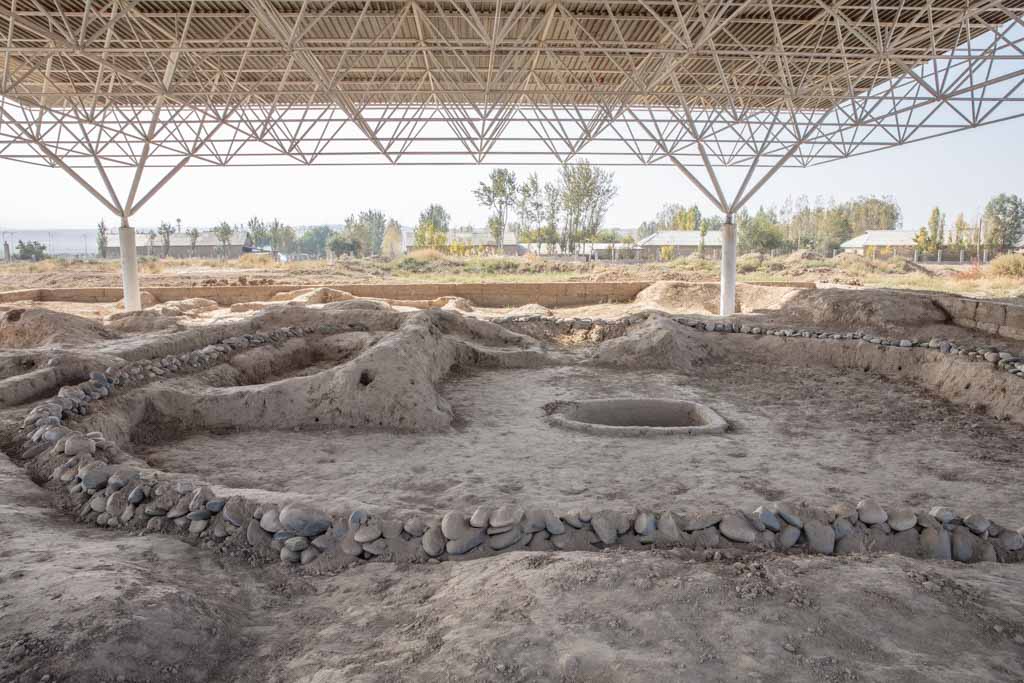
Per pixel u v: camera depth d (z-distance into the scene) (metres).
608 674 2.02
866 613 2.43
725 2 8.48
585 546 3.33
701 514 3.43
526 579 2.72
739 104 15.23
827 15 9.73
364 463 5.28
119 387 6.31
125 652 2.12
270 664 2.28
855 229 59.69
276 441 5.92
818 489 4.68
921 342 9.18
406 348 7.33
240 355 8.34
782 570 2.82
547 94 14.30
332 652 2.32
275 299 16.08
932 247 41.25
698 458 5.49
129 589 2.49
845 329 10.55
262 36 10.94
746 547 3.29
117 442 5.45
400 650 2.29
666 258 42.06
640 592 2.58
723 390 8.43
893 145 14.78
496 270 27.30
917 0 9.85
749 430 6.51
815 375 9.20
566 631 2.29
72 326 9.29
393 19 10.29
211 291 16.89
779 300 12.62
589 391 8.24
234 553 3.31
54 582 2.51
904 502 4.45
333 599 2.87
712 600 2.51
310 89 13.90
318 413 6.46
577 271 26.52
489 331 10.65
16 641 2.09
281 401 6.50
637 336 10.14
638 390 8.31
